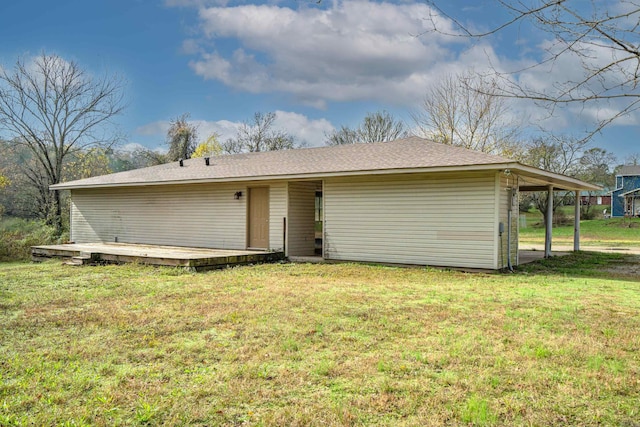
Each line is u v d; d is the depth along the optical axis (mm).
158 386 3686
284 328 5438
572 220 34312
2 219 22188
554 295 7676
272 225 14148
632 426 3035
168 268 11188
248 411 3258
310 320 5824
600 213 40656
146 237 16984
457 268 11117
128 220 17531
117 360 4340
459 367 4086
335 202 13031
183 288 8430
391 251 12102
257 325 5586
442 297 7449
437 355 4395
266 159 16484
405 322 5734
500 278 9773
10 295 7770
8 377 3889
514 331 5289
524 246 19906
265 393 3545
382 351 4566
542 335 5121
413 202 11750
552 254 15516
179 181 15156
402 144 14250
